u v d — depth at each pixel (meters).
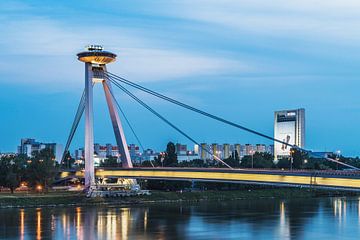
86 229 182.62
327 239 161.88
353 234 171.25
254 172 197.88
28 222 199.00
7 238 163.62
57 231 177.75
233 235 170.00
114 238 164.88
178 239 162.75
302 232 175.50
